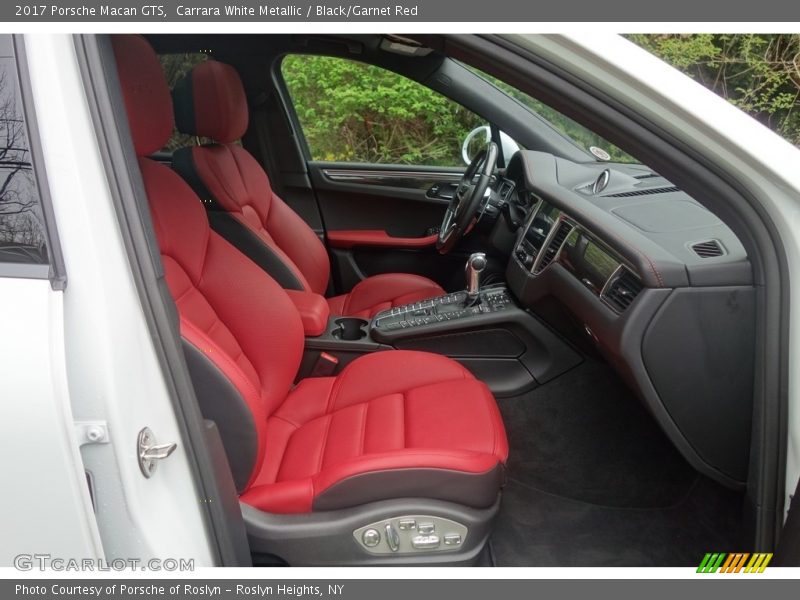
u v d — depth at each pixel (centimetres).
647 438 184
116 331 79
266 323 159
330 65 286
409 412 149
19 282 76
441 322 199
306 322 195
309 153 297
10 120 76
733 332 125
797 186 92
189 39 234
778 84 443
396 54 246
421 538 123
